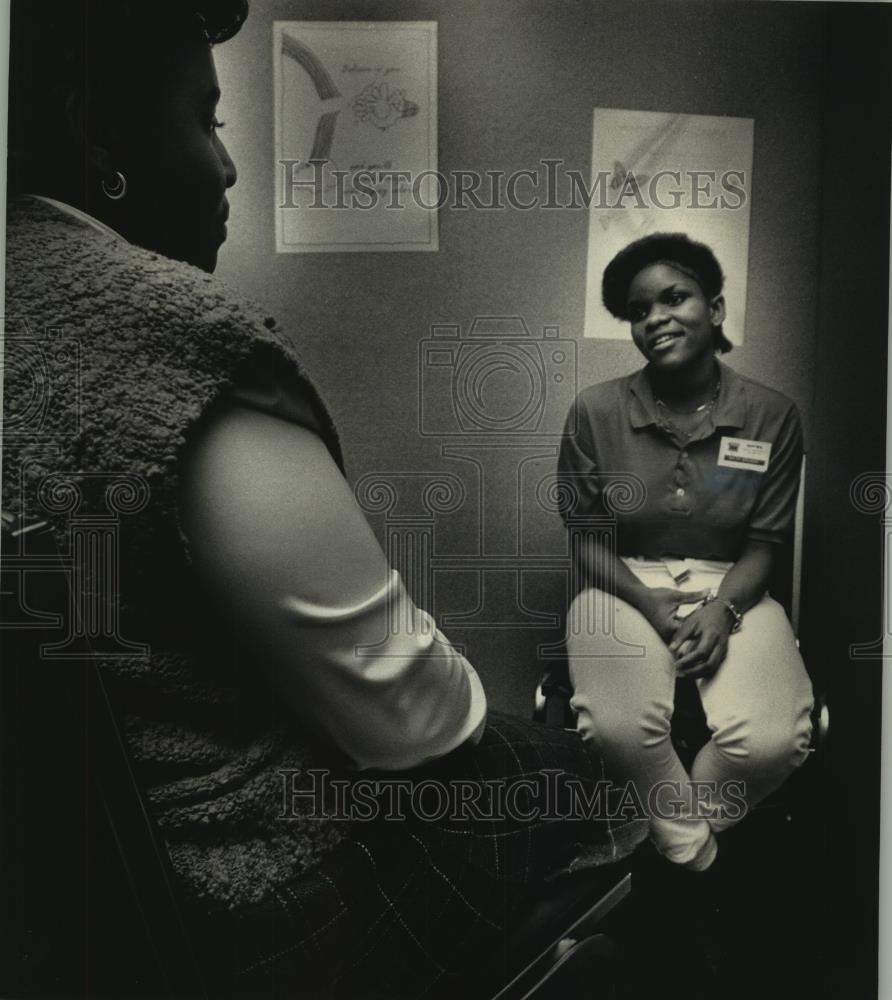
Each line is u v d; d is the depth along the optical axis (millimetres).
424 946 785
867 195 1107
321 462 702
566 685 1086
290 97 1073
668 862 1089
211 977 730
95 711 698
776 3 1098
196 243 900
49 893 759
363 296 1080
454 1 1086
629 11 1094
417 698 730
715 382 1093
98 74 834
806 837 1104
